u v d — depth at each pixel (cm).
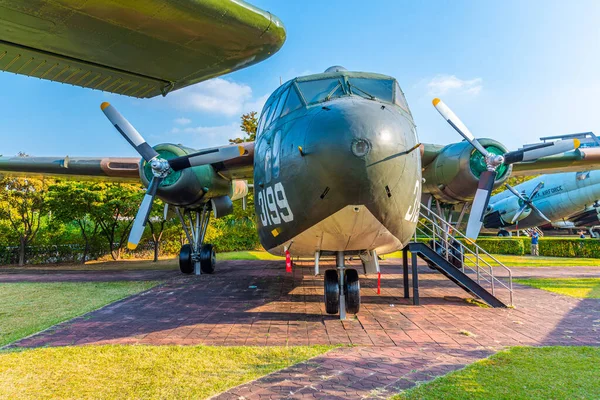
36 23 451
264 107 812
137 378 448
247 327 679
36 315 786
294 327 678
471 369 468
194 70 580
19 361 505
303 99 657
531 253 2339
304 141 557
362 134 525
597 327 678
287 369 474
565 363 489
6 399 396
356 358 513
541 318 745
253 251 2844
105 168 1349
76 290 1093
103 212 2027
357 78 715
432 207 1343
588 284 1165
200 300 934
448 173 1141
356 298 730
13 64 536
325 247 681
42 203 2048
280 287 1125
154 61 547
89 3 420
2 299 964
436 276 1343
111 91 630
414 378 443
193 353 533
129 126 892
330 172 530
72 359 511
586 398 389
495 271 1483
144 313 797
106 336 627
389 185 550
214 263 1480
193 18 459
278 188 624
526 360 500
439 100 873
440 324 698
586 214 3023
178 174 1148
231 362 499
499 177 1074
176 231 2383
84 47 508
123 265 1948
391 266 1681
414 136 646
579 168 1391
